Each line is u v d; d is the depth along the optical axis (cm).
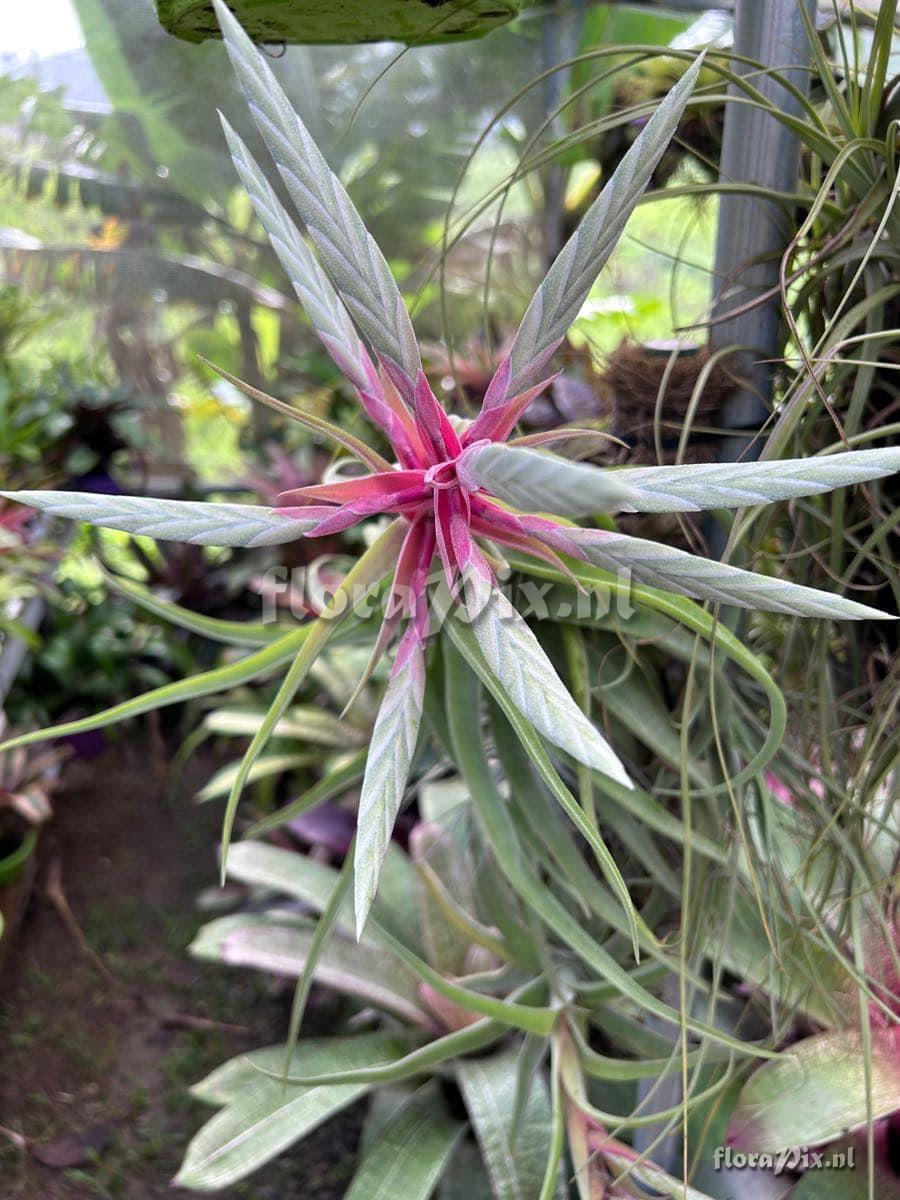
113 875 165
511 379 35
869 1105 52
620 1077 67
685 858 52
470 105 186
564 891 75
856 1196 72
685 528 57
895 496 59
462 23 57
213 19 56
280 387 238
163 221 228
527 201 174
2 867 140
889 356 57
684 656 55
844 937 66
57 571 202
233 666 48
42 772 157
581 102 145
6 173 214
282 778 177
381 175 199
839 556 55
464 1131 94
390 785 34
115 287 239
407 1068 70
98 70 176
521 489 26
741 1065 72
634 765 65
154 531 33
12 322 214
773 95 55
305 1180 112
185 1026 136
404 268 215
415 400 35
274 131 31
